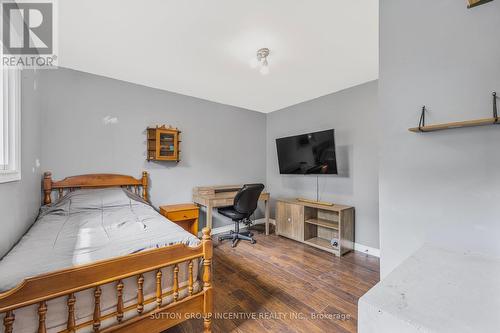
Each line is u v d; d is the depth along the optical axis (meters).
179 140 3.38
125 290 1.22
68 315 1.05
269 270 2.42
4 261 1.19
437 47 1.17
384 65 1.35
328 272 2.38
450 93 1.13
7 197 1.52
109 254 1.28
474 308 0.65
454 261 0.98
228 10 1.63
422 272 0.89
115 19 1.73
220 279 2.23
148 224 1.92
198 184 3.61
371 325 0.68
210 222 3.18
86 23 1.77
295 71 2.63
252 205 3.28
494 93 1.01
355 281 2.20
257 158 4.39
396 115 1.30
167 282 1.37
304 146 3.41
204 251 1.47
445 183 1.15
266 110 4.36
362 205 2.96
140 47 2.13
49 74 2.44
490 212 1.03
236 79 2.89
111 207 2.40
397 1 1.30
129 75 2.77
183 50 2.19
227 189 3.71
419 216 1.23
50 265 1.15
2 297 0.88
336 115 3.29
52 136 2.45
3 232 1.46
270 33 1.91
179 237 1.59
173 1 1.54
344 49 2.16
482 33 1.04
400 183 1.29
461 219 1.10
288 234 3.45
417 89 1.23
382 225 1.36
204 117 3.67
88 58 2.34
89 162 2.69
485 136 1.04
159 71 2.66
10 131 1.64
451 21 1.12
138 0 1.53
